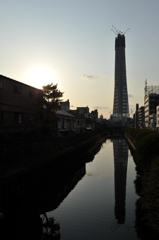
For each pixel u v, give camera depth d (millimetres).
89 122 107938
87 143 56812
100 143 83312
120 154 57281
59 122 50219
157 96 128625
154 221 13906
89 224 16812
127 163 43938
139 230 15789
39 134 32312
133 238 14617
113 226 16391
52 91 34531
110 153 59406
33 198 23125
